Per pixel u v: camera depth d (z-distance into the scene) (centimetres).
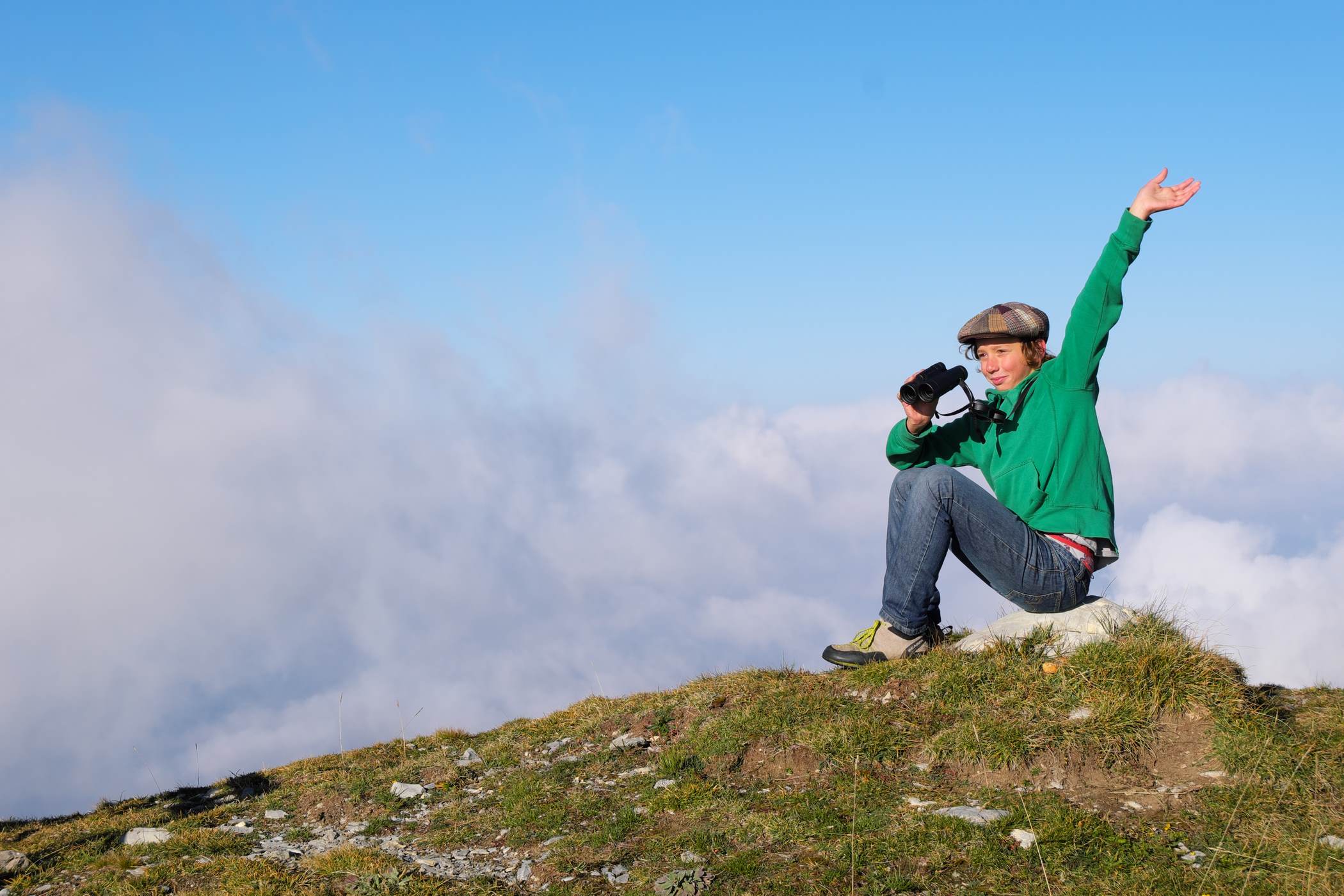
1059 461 620
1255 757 510
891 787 556
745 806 562
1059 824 479
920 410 639
